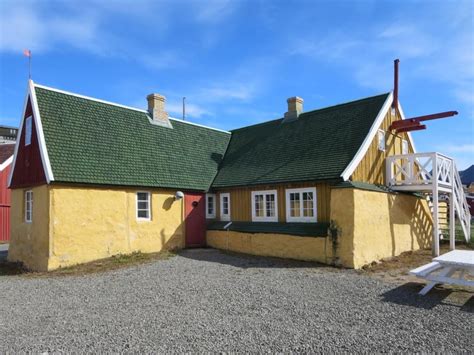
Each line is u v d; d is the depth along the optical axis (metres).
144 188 14.46
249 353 4.98
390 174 14.44
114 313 6.87
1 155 25.39
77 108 14.59
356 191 11.64
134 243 13.98
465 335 5.53
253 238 14.48
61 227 12.04
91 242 12.74
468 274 9.89
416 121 14.33
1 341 5.57
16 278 10.89
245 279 9.66
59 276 10.70
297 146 15.88
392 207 13.87
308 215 13.40
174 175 15.90
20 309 7.36
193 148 18.27
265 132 18.91
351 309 6.89
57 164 12.33
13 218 14.56
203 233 16.66
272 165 15.70
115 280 9.85
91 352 5.08
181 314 6.71
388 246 13.27
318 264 11.98
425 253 14.31
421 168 13.89
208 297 7.89
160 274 10.47
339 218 11.71
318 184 13.09
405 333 5.63
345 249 11.45
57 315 6.85
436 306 7.01
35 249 12.52
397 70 15.26
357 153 12.81
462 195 16.33
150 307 7.21
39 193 12.59
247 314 6.67
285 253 13.27
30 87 13.60
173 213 15.48
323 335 5.59
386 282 9.18
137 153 15.32
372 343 5.27
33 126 13.45
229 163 18.23
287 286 8.82
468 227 16.72
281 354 4.94
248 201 15.66
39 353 5.09
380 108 14.45
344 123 15.11
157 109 17.81
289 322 6.20
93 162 13.38
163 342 5.38
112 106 16.08
